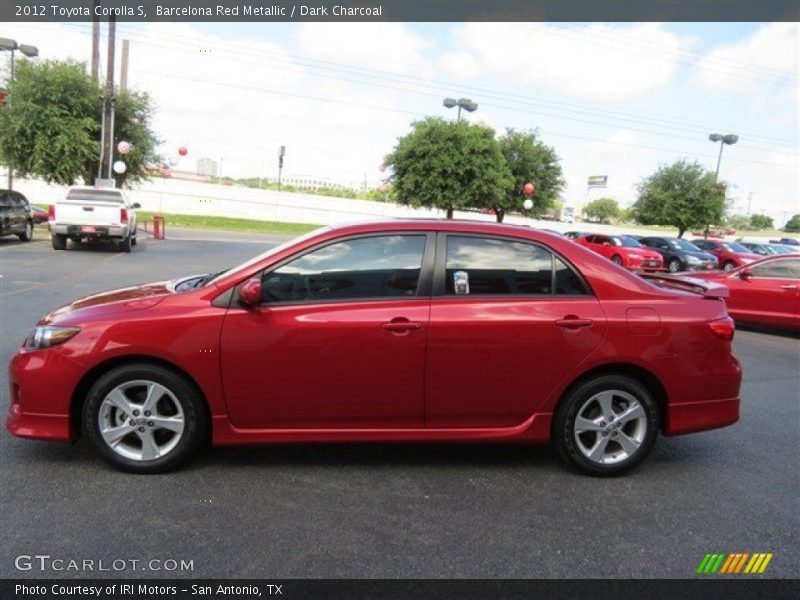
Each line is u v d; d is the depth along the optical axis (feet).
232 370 12.41
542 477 13.47
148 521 10.93
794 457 15.33
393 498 12.21
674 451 15.53
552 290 13.32
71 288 37.58
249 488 12.37
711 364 13.55
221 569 9.61
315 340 12.46
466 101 114.32
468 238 13.32
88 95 84.99
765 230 349.20
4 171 106.52
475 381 12.85
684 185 136.46
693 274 40.88
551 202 141.38
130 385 12.56
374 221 13.53
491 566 9.96
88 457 13.55
